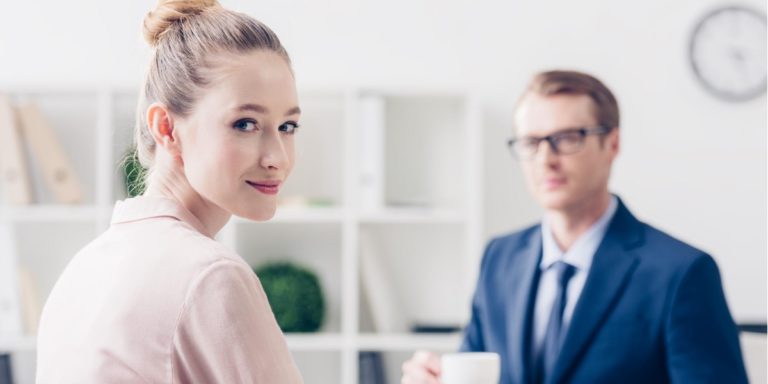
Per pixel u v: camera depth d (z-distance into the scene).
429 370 1.63
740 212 3.33
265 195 1.00
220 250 0.94
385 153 3.37
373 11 3.36
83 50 3.31
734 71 3.35
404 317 3.24
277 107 0.98
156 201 1.01
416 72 3.35
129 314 0.92
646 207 3.34
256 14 3.34
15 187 3.04
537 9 3.37
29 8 3.31
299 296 3.13
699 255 1.64
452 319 3.37
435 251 3.39
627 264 1.67
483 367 1.26
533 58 3.36
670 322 1.59
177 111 0.99
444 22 3.36
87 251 1.04
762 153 3.34
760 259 3.32
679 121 3.35
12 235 3.06
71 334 0.96
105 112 3.07
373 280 3.15
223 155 0.96
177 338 0.90
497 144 3.34
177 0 1.03
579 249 1.75
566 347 1.64
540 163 1.75
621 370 1.60
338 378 3.36
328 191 3.37
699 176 3.34
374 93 3.15
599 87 1.77
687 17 3.36
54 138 3.11
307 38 3.35
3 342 2.99
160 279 0.92
